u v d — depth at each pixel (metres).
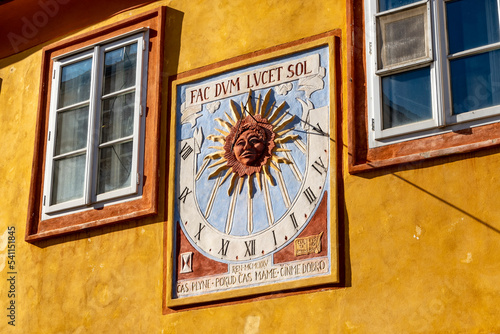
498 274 9.55
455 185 10.05
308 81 11.38
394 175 10.43
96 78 13.06
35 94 13.80
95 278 12.13
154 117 12.36
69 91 13.38
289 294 10.60
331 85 11.20
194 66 12.36
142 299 11.64
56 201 12.89
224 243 11.24
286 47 11.70
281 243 10.86
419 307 9.83
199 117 12.02
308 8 11.74
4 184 13.56
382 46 10.98
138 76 12.68
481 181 9.93
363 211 10.48
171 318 11.31
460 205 9.95
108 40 13.16
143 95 12.59
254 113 11.61
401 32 10.93
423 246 10.02
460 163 10.09
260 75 11.75
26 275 12.74
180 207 11.72
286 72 11.59
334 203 10.63
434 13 10.75
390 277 10.09
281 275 10.72
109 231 12.23
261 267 10.89
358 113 10.90
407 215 10.21
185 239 11.54
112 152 12.62
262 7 12.09
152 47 12.79
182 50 12.54
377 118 10.72
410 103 10.64
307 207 10.85
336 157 10.84
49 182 12.98
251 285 10.86
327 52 11.38
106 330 11.80
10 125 13.92
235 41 12.14
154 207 11.85
